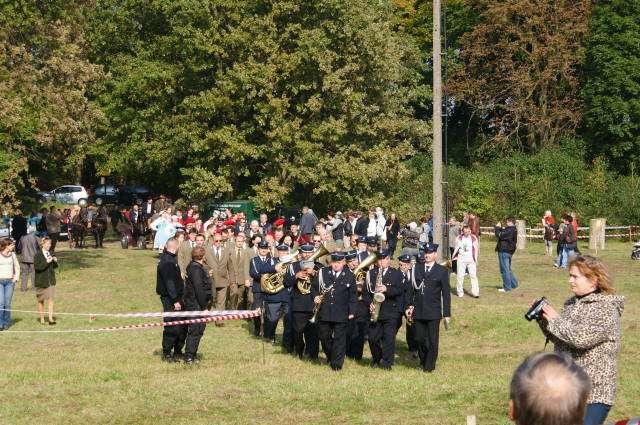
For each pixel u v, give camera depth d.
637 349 18.81
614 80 62.41
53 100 35.81
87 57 52.41
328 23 47.91
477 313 23.22
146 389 15.02
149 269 36.69
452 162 71.00
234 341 20.95
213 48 47.12
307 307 17.92
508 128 68.50
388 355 17.22
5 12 35.97
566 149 63.84
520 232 46.94
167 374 16.48
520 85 63.28
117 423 12.81
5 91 34.62
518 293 28.73
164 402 14.04
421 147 58.41
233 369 17.00
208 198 49.12
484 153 68.44
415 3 74.75
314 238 25.09
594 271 8.09
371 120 51.09
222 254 24.11
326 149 49.50
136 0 52.19
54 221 41.19
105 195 70.38
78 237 45.75
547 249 42.97
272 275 20.34
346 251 17.50
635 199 54.53
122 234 45.81
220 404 13.86
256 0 47.75
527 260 40.22
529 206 55.38
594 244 46.78
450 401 13.84
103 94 53.34
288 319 19.17
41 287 23.88
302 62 47.06
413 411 13.25
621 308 8.05
